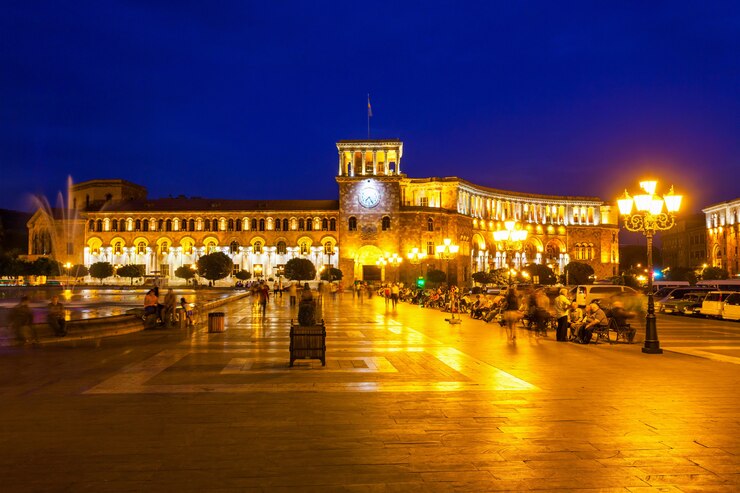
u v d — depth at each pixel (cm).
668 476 811
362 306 5431
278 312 4394
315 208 12456
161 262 12525
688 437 991
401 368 1695
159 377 1538
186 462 855
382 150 12219
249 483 775
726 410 1182
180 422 1074
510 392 1352
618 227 15912
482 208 14062
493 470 830
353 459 872
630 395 1323
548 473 820
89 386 1412
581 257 15450
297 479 791
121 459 866
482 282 10781
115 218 12606
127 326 2750
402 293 6619
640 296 3744
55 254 12544
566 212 15825
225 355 1978
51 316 2388
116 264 12481
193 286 10869
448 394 1327
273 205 12669
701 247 15238
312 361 1820
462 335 2695
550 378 1538
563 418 1114
